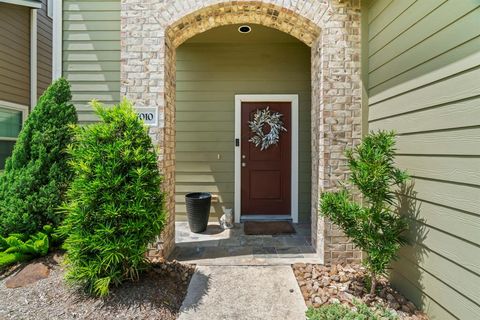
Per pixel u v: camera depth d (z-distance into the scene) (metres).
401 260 2.27
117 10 3.06
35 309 2.01
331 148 2.83
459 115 1.67
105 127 2.27
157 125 2.87
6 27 4.79
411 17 2.13
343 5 2.83
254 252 3.16
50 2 5.98
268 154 4.60
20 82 5.09
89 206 2.15
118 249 2.12
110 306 2.04
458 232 1.68
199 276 2.59
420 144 2.03
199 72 4.48
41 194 2.73
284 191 4.61
